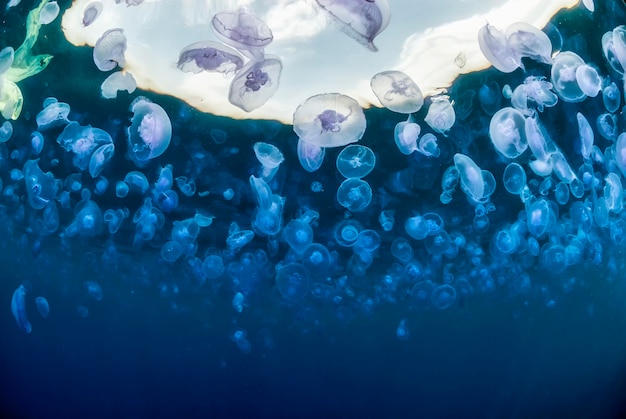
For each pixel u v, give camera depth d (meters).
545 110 2.16
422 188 2.07
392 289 1.97
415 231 2.03
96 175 2.10
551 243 2.09
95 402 1.96
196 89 2.16
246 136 2.11
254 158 2.09
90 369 1.97
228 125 2.12
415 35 2.21
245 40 2.13
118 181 2.08
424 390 1.91
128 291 1.99
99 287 2.00
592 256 2.14
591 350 2.10
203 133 2.12
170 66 2.19
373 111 2.14
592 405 2.10
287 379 1.88
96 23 2.24
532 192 2.11
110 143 2.12
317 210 2.05
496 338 1.98
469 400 1.93
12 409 2.08
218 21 2.12
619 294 2.20
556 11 2.24
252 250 2.00
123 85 2.17
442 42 2.19
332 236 2.02
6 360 2.07
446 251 2.02
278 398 1.88
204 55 2.09
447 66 2.18
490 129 2.12
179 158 2.09
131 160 2.10
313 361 1.89
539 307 2.04
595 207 2.19
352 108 2.13
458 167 2.09
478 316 1.99
